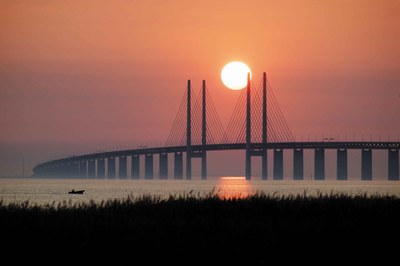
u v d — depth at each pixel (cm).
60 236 8344
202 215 9675
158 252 7775
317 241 8319
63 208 10262
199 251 7806
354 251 7981
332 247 8094
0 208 9775
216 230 8662
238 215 9756
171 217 9494
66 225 8825
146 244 8031
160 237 8312
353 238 8481
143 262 7462
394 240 8425
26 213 9531
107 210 9925
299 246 8094
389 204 10319
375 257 7775
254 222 9212
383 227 9012
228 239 8256
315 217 9681
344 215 9681
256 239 8294
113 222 9000
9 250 7856
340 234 8631
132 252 7775
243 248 7938
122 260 7519
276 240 8275
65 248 7925
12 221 9050
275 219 9456
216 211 9944
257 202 10306
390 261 7644
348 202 10356
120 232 8525
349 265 7500
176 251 7788
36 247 7969
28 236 8375
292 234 8575
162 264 7400
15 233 8481
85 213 9644
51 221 8988
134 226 8781
